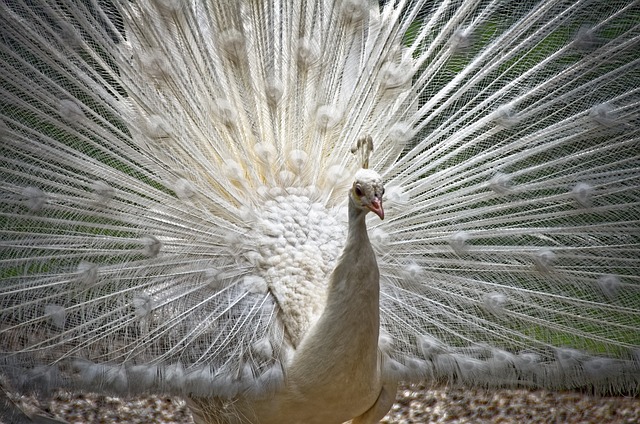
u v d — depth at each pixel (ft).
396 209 22.71
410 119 23.17
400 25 23.13
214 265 21.49
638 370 21.40
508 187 22.21
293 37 22.20
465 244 22.24
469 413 29.07
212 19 21.90
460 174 22.82
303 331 20.61
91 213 21.12
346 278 18.94
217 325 20.52
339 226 22.49
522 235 22.89
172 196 21.79
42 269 20.52
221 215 22.07
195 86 22.08
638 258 22.20
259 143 22.49
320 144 22.82
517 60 23.08
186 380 19.36
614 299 22.07
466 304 22.09
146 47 21.66
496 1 23.29
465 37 22.79
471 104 23.65
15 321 19.90
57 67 21.27
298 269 21.36
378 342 20.66
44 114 21.11
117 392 19.26
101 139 21.62
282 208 22.30
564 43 22.99
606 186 22.26
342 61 22.93
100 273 20.65
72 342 19.93
